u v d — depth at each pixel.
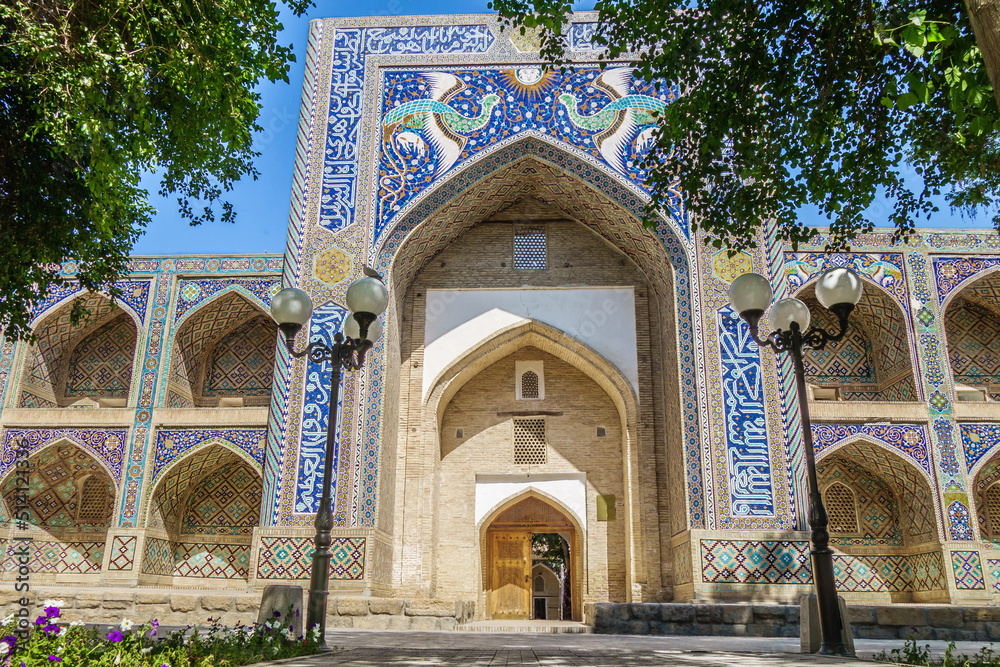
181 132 4.84
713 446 8.84
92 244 5.41
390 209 9.88
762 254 9.48
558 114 10.17
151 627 3.00
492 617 10.78
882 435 9.87
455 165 10.02
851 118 4.80
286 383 9.15
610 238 10.93
